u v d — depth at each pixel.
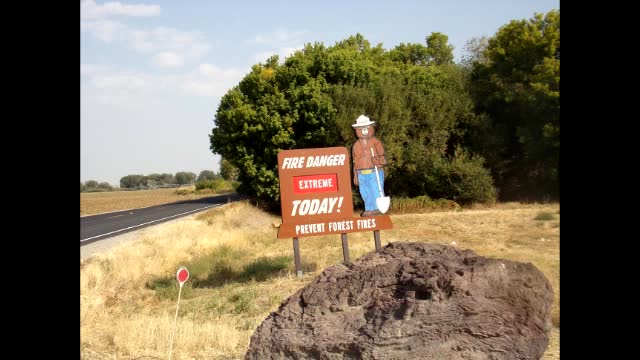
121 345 9.04
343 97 37.91
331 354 5.78
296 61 41.00
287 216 14.70
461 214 21.25
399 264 6.27
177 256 18.77
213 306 12.25
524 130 20.80
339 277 6.36
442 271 5.95
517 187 21.34
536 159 19.78
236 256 19.16
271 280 14.90
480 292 5.74
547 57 23.44
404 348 5.61
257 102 40.44
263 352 5.99
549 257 6.56
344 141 37.16
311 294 6.16
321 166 14.86
